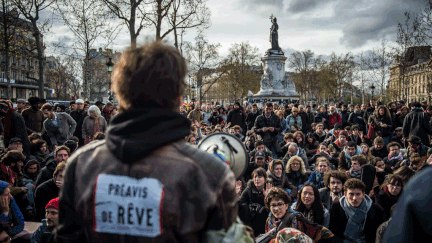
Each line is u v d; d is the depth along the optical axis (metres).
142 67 1.26
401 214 1.10
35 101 9.12
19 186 5.68
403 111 12.68
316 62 66.19
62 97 63.56
